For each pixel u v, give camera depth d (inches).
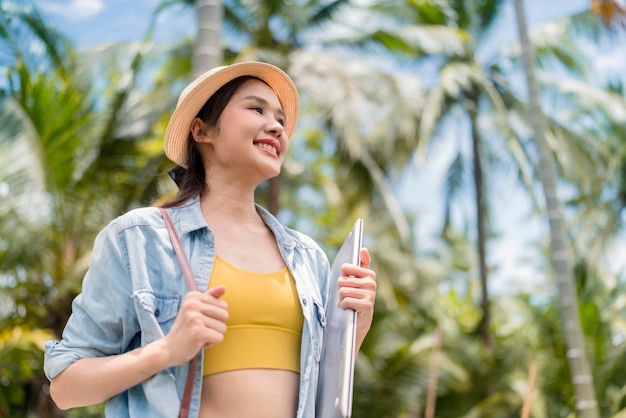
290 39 536.4
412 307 588.1
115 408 70.1
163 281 71.1
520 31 466.6
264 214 81.3
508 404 570.6
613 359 574.2
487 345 588.1
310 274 79.4
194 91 78.3
